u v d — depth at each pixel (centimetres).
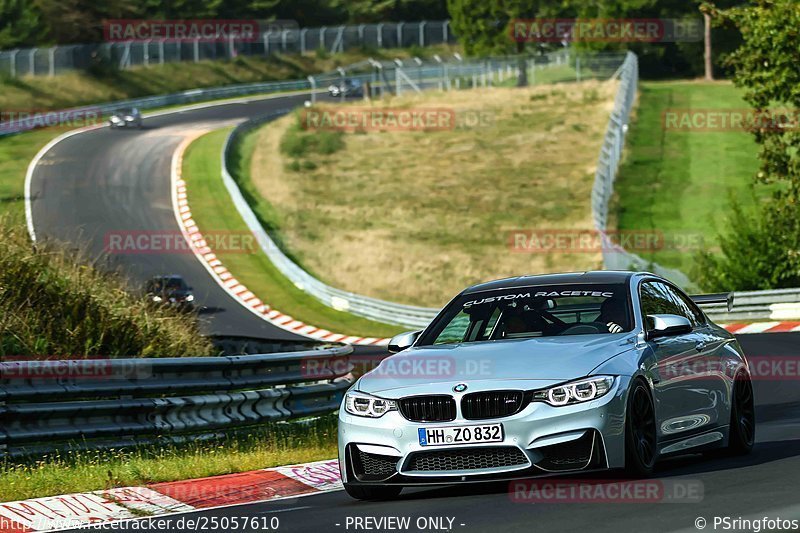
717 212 17638
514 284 2977
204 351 5247
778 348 7625
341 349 5112
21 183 19612
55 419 3409
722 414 3009
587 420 2405
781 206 10619
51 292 4728
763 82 10562
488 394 2438
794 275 10494
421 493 2702
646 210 17850
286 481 3014
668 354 2745
